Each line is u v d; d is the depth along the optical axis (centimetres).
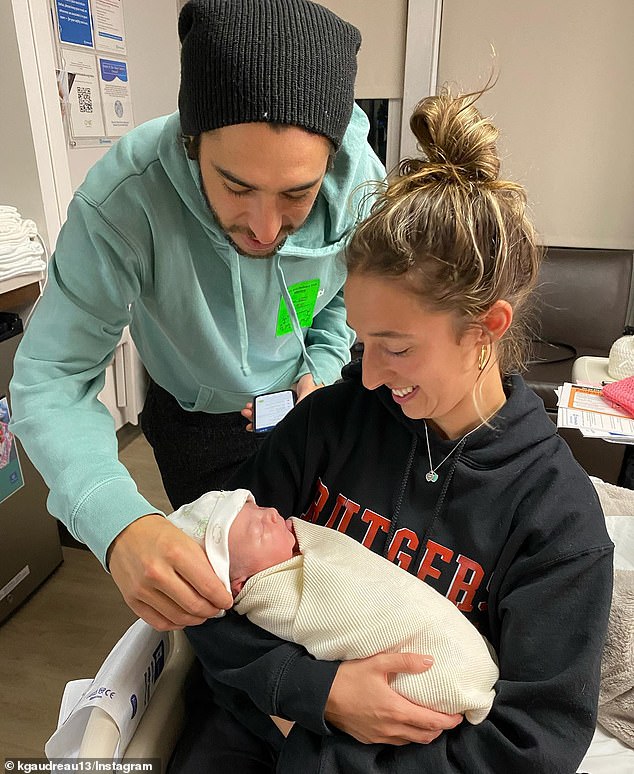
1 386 177
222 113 76
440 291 68
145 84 290
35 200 205
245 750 87
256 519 91
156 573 73
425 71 292
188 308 112
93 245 97
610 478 205
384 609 77
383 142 315
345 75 81
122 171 97
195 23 78
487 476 81
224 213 87
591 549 73
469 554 82
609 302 287
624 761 92
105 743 76
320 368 136
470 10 288
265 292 117
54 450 90
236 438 139
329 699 72
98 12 247
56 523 213
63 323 99
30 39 192
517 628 74
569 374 255
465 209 68
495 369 81
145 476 274
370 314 71
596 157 298
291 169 78
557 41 284
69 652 182
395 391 78
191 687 96
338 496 95
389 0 288
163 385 135
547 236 317
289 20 76
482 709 72
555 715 70
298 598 83
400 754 72
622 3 272
